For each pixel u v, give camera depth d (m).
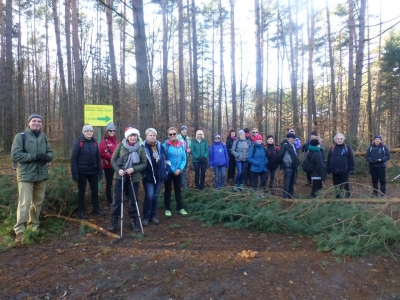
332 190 5.80
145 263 3.89
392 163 10.87
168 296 3.20
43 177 4.90
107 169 6.36
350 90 13.87
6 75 13.62
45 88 30.09
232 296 3.22
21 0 21.80
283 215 5.41
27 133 4.74
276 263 3.97
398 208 5.14
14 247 4.43
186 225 5.46
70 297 3.19
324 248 4.40
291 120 20.25
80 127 12.95
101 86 21.16
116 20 20.55
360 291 3.38
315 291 3.37
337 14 19.98
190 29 21.23
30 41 27.03
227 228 5.41
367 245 4.33
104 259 4.01
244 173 8.29
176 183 5.96
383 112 34.75
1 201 5.82
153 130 5.32
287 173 7.36
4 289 3.32
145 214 5.39
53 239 4.73
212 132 23.39
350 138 11.14
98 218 5.64
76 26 13.19
